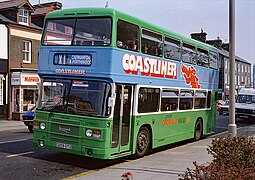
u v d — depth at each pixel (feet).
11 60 89.45
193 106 51.67
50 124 34.37
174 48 44.96
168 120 43.80
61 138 33.68
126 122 35.22
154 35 40.01
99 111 32.19
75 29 34.35
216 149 24.41
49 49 35.45
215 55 60.29
